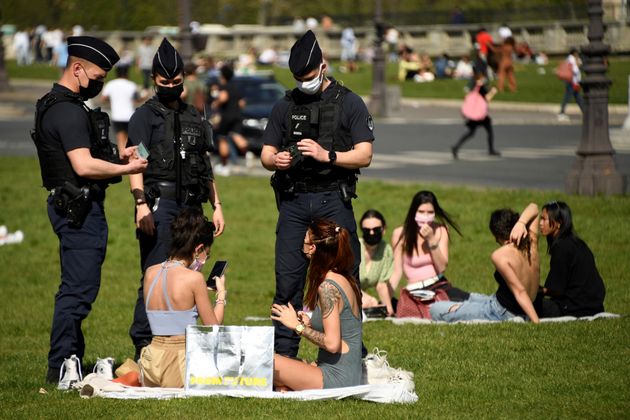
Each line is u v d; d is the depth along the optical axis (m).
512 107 86.94
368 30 140.38
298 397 15.23
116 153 17.09
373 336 20.66
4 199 45.69
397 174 49.69
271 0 167.25
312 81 16.48
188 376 15.30
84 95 16.75
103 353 21.16
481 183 45.47
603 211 36.22
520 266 21.31
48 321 25.50
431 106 92.81
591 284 21.92
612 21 117.94
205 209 42.34
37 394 16.09
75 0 164.75
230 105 51.81
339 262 15.47
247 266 32.75
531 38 125.69
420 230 23.42
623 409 15.02
